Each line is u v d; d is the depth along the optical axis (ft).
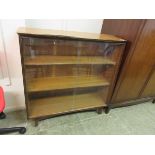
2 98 4.33
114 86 6.03
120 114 6.77
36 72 5.49
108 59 5.88
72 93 6.84
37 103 6.08
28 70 5.06
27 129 5.40
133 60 5.41
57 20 5.50
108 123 6.15
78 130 5.62
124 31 5.22
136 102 7.28
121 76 5.69
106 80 6.33
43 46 5.12
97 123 6.08
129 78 5.93
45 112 5.66
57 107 6.03
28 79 5.22
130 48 5.08
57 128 5.60
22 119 5.81
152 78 6.53
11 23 4.46
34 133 5.27
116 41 4.88
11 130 5.02
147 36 4.98
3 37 4.53
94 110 6.73
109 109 6.70
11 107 6.07
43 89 5.17
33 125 5.59
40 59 5.02
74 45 5.51
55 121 5.91
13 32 4.58
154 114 7.07
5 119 5.74
